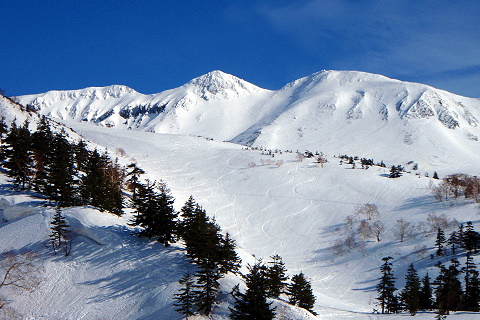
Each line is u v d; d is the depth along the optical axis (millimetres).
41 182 108688
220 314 66500
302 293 77312
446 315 81438
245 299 61562
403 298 94500
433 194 197875
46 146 130375
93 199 104938
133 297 74438
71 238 90250
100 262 83812
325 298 111500
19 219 97375
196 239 77125
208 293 67812
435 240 146375
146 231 90250
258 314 59750
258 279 63219
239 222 191375
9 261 82062
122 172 153875
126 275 79938
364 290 124250
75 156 141750
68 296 75750
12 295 75312
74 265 83375
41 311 72688
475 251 128250
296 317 64312
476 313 82438
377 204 197125
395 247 149750
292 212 198625
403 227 156375
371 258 145375
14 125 148875
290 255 158250
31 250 86750
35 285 77688
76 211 96750
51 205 102750
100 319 70125
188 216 88688
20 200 103875
